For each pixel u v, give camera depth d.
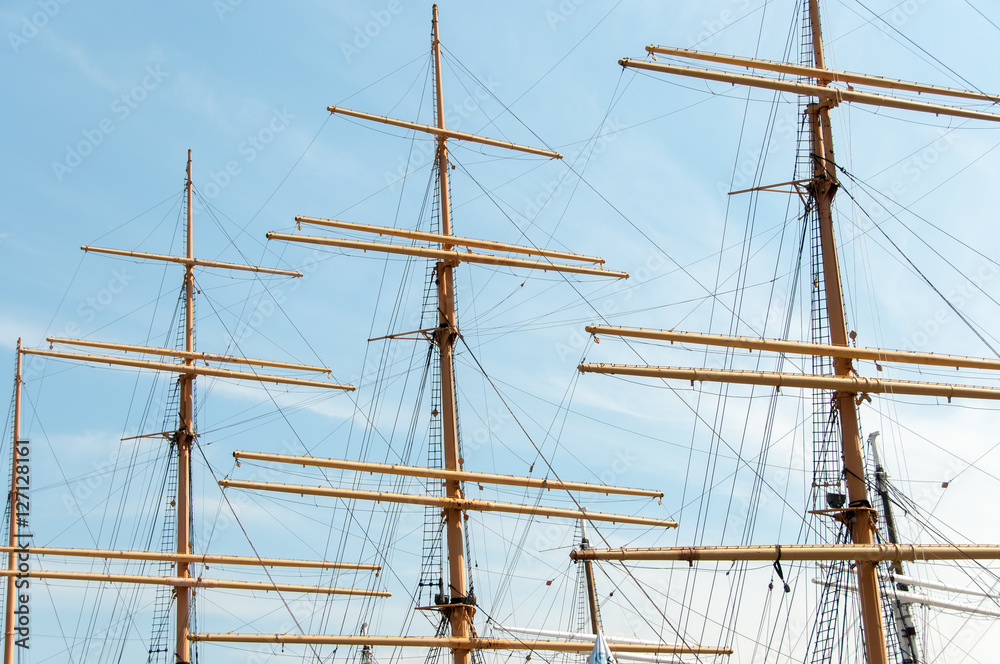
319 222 49.38
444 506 46.62
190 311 60.09
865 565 35.38
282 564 56.78
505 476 47.22
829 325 38.50
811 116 40.31
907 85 39.84
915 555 34.78
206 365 60.72
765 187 40.22
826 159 39.53
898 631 39.41
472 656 45.19
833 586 37.22
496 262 50.56
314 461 46.03
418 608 45.62
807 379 36.12
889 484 39.06
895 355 36.97
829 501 36.62
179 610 54.16
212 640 52.91
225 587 54.84
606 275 52.12
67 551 54.19
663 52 38.91
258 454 45.72
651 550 34.75
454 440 48.22
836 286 38.66
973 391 36.84
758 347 36.97
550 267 51.06
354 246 49.16
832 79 39.78
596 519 49.16
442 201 52.16
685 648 45.78
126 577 54.19
